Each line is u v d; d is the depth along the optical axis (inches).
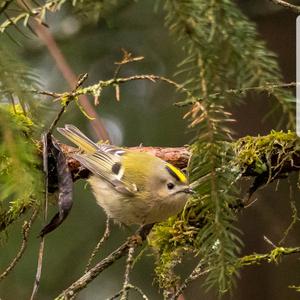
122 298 243.6
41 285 416.8
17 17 159.6
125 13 430.6
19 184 149.3
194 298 483.5
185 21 144.2
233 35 147.6
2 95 143.6
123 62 214.8
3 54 143.8
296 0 396.5
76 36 432.8
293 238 473.1
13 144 149.5
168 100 441.7
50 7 156.6
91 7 141.2
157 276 299.0
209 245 188.5
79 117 420.2
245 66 150.9
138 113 440.5
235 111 464.1
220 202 178.9
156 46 440.5
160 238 296.5
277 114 160.6
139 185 313.1
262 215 478.0
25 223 259.1
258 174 288.4
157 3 146.9
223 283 186.4
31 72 144.9
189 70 151.6
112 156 326.0
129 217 321.4
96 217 428.8
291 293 482.0
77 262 422.3
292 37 467.5
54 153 256.2
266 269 487.8
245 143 288.0
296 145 278.8
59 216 248.1
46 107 146.2
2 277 259.0
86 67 436.8
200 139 164.9
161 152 334.6
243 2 458.6
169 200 302.5
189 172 194.9
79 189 427.5
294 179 463.8
